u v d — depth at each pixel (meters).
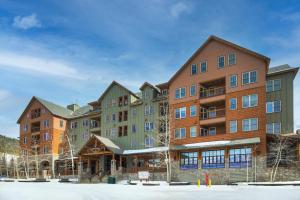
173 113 50.88
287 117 44.22
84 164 65.19
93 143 56.84
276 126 44.88
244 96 44.34
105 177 53.03
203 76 48.78
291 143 41.88
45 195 25.86
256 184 35.34
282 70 45.34
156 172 49.81
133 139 57.88
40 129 72.88
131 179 50.94
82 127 69.25
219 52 47.81
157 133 52.50
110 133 61.47
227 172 43.22
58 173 66.81
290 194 21.89
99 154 56.19
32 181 55.69
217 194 23.75
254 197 21.06
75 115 71.88
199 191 26.95
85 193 27.42
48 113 72.12
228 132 44.69
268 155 41.62
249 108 43.53
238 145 42.78
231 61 46.44
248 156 41.94
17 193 27.75
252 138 42.25
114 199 22.59
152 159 54.28
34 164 72.75
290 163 41.38
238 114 44.31
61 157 68.00
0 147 87.94
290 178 38.78
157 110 55.81
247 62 44.97
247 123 43.28
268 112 45.91
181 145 48.44
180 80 51.22
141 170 51.75
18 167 74.06
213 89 48.38
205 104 49.03
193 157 47.00
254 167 41.09
